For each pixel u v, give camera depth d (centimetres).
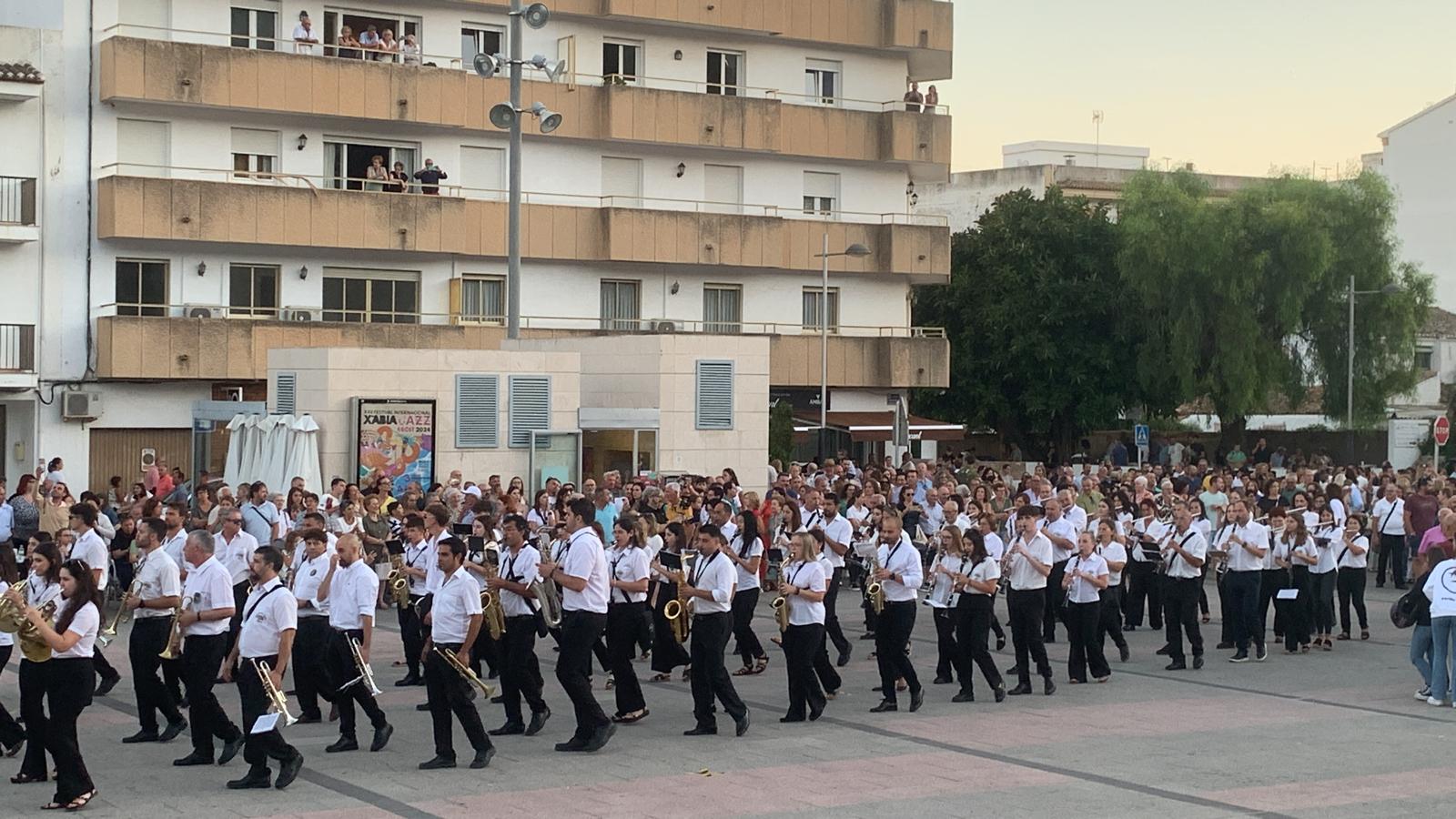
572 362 3262
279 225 4072
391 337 4222
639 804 1289
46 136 3909
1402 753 1543
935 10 5078
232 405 3319
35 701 1338
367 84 4203
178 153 4078
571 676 1520
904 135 4981
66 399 3888
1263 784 1392
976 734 1634
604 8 4584
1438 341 7188
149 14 4069
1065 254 5622
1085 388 5503
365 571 1516
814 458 4884
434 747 1534
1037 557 1906
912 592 1777
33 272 3897
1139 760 1498
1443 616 1856
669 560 1972
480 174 4519
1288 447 5894
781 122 4816
